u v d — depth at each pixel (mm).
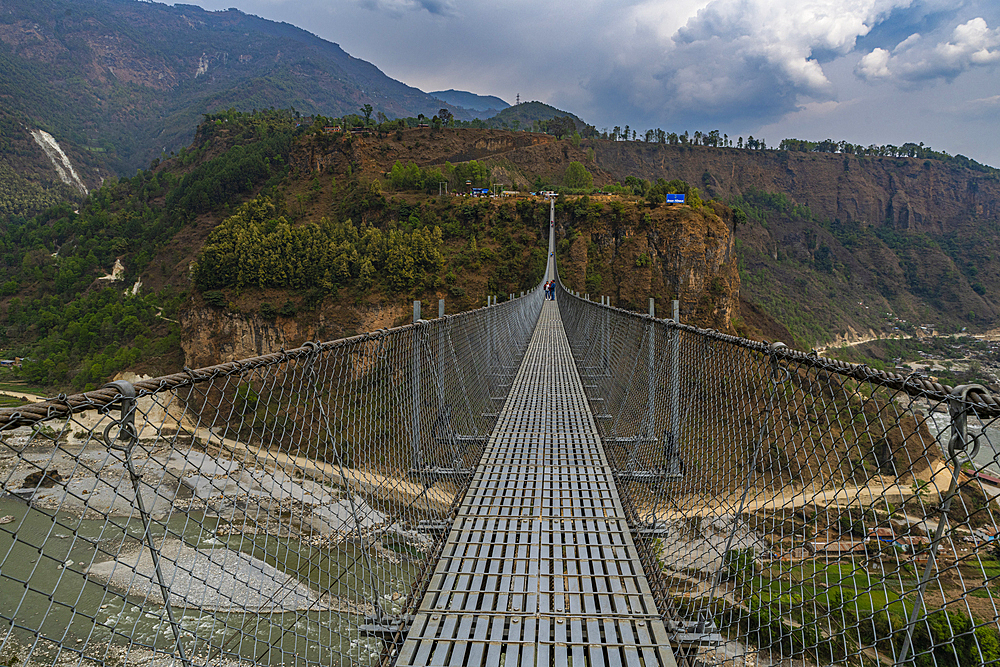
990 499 1016
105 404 1013
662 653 1966
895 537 1197
